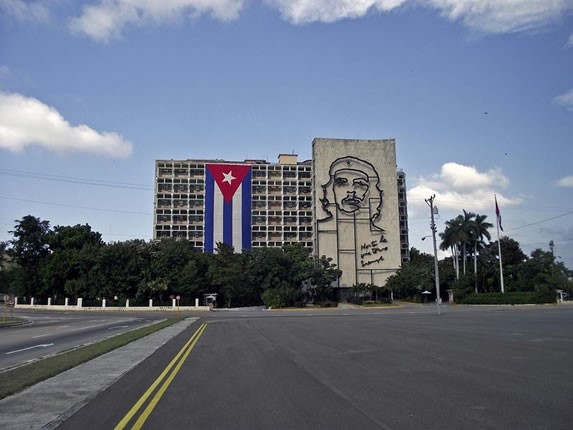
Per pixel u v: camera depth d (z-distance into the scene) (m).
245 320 44.09
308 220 133.62
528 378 10.91
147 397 9.59
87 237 92.38
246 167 124.25
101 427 7.41
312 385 10.61
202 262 88.56
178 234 128.62
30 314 63.25
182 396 9.67
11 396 9.77
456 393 9.40
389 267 110.12
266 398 9.36
